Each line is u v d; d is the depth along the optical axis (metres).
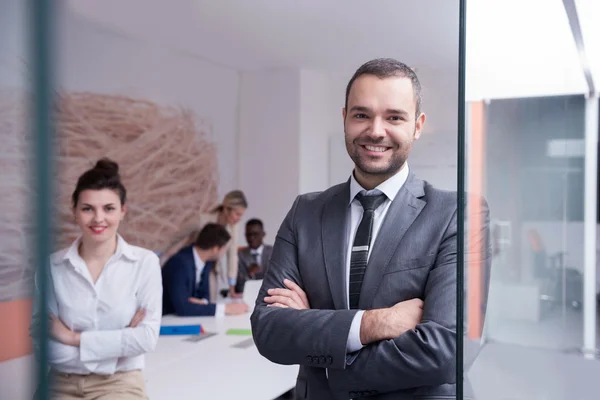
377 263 0.94
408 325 0.88
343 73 3.96
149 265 1.61
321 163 4.20
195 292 2.79
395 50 2.94
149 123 3.46
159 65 3.53
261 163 4.20
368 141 0.94
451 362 0.86
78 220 1.55
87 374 1.50
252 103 4.22
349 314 0.91
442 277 0.90
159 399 1.56
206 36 3.29
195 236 3.41
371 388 0.90
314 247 1.00
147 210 3.46
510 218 0.72
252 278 3.45
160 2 2.69
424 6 2.40
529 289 0.77
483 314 0.61
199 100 3.87
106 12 2.85
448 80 2.47
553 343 0.78
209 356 2.00
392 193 0.98
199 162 3.87
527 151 0.79
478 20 0.57
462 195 0.52
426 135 2.29
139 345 1.52
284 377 1.77
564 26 0.81
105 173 1.59
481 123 0.60
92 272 1.56
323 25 2.89
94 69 3.09
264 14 2.81
